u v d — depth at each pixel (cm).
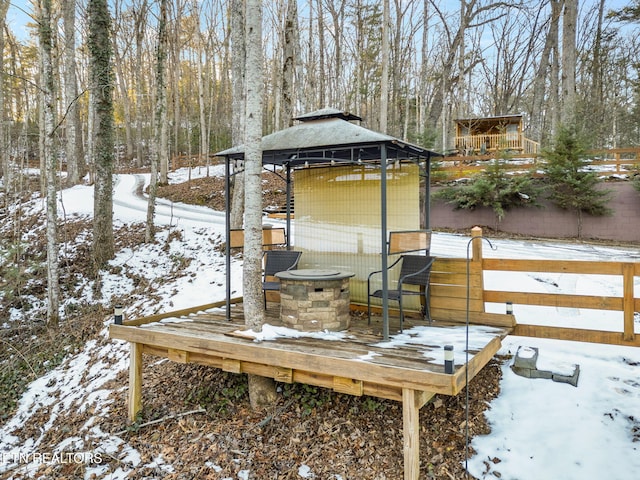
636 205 1229
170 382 504
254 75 411
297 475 333
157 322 491
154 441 407
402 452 337
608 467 307
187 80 3150
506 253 948
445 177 1523
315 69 2412
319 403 411
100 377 589
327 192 571
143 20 1991
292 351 352
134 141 3538
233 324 479
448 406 385
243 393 451
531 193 1324
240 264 904
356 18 2502
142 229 1231
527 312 554
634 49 2427
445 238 1190
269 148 442
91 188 1866
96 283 934
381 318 508
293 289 441
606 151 1306
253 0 407
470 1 2077
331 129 443
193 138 3025
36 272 1000
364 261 545
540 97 2167
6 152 1493
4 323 831
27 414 564
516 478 309
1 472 430
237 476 341
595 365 422
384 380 304
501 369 433
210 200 1627
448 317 487
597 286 638
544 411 367
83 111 2733
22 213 1441
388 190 528
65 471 390
